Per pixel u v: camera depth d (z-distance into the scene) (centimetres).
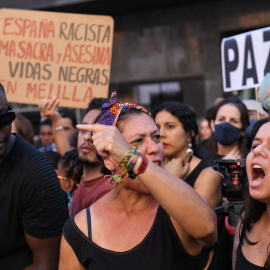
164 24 908
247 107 433
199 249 175
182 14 892
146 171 151
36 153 221
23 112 923
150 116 180
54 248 218
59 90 372
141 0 852
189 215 154
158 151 174
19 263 218
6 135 205
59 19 378
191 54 892
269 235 195
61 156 370
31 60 378
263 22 834
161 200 153
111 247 173
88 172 287
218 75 872
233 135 387
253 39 348
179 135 323
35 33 379
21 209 213
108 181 156
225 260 269
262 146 189
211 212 160
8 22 383
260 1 833
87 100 369
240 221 212
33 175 211
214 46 874
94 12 914
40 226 213
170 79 913
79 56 372
